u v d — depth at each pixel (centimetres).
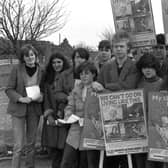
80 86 583
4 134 1028
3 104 1694
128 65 536
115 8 586
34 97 627
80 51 633
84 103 565
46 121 625
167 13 560
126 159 580
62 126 613
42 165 720
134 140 517
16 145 636
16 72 641
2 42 2630
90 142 536
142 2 570
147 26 573
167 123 495
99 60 680
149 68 516
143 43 578
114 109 521
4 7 2539
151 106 503
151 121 502
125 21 582
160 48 630
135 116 516
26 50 636
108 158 577
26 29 2608
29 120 645
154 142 500
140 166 534
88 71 568
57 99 622
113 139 520
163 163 528
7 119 1305
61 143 611
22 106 634
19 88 638
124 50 536
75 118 572
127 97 518
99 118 534
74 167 596
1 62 2966
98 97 530
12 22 2572
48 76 645
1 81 2691
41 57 2244
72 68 634
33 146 652
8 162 753
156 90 517
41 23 2627
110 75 548
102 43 670
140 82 537
